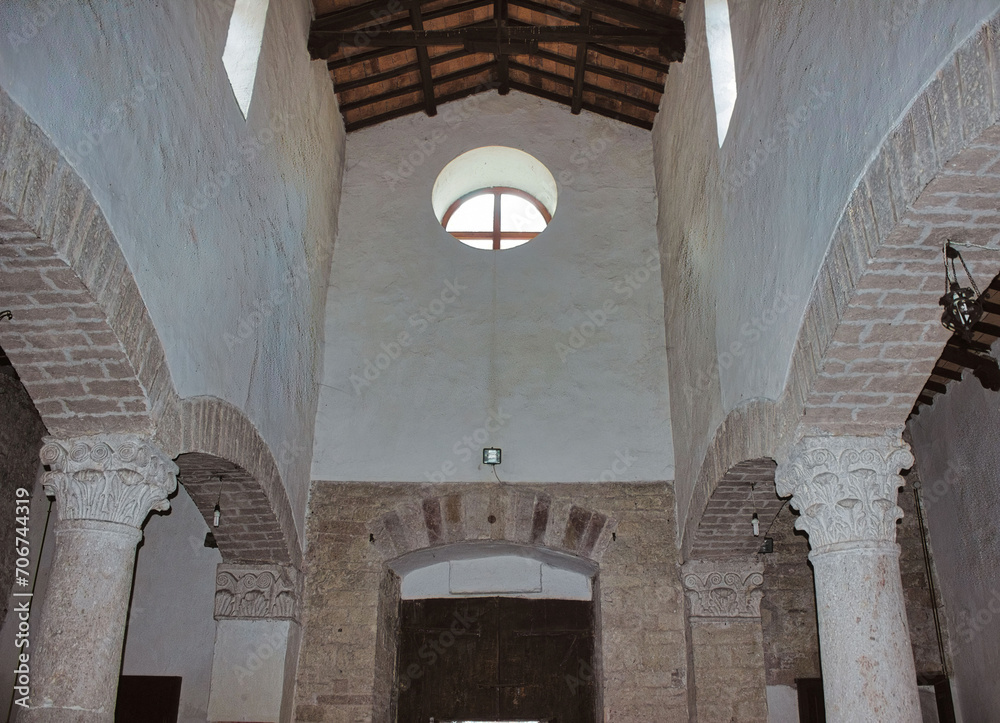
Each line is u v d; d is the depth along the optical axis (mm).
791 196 6512
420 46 10492
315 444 10117
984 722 9125
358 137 11930
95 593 5703
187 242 6602
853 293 5363
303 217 9766
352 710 9086
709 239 8766
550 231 11266
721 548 9133
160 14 6148
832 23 5824
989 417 9125
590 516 9781
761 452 6922
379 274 11039
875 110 5156
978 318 4910
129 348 5699
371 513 9812
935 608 9992
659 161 11312
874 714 5512
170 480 6297
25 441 9625
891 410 6062
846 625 5746
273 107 8742
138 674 10047
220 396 7250
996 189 4602
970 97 4246
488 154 11844
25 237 4789
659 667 9211
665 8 10117
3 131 4383
